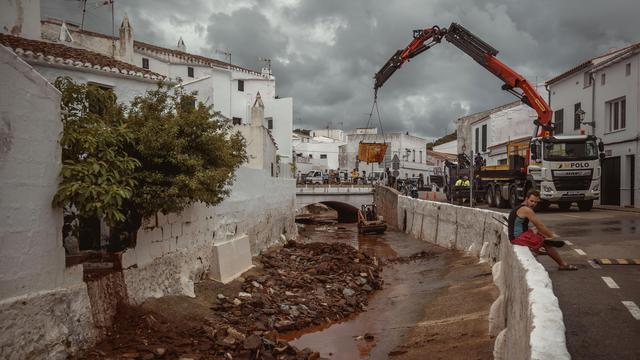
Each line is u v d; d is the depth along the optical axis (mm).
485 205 31781
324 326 12062
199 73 42281
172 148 9047
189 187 8984
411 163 72625
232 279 13047
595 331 6527
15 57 5816
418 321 11492
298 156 72875
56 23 31344
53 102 6652
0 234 5605
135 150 9016
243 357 8633
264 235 19312
